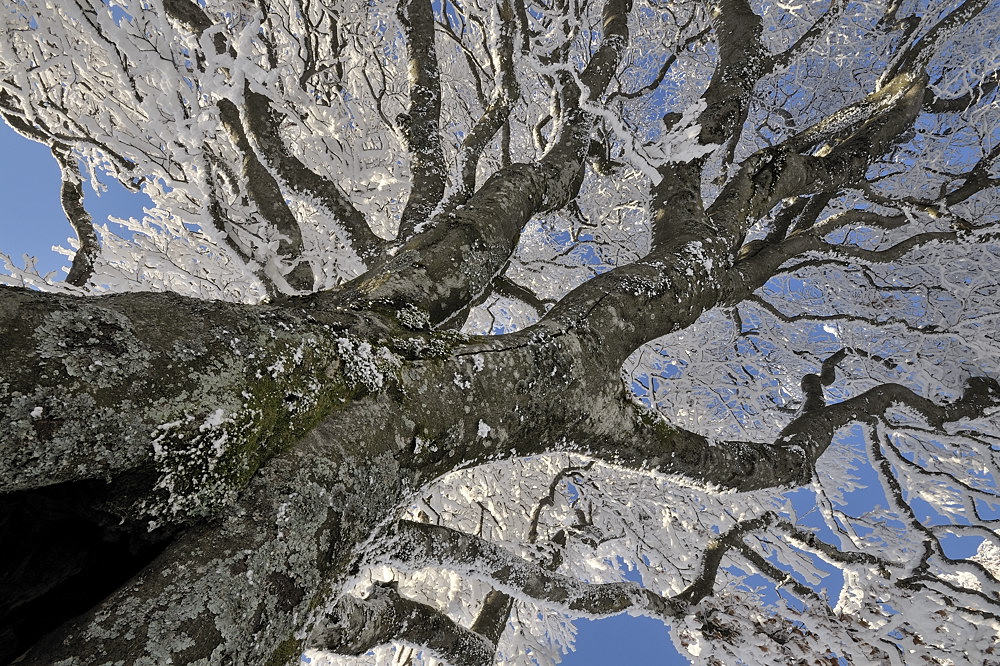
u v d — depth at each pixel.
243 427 0.75
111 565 0.72
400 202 4.91
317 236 3.61
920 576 3.37
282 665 0.69
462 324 2.17
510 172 2.00
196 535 0.69
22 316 0.61
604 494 4.99
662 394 5.54
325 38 3.50
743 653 3.06
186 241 4.02
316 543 0.76
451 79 5.40
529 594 2.20
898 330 5.00
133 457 0.65
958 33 5.25
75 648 0.55
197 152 2.09
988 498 3.66
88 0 1.89
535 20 5.01
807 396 3.26
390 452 0.93
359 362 0.96
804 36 3.37
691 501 5.11
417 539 1.64
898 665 3.06
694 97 6.32
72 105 3.30
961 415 3.88
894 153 5.56
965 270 5.42
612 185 5.79
